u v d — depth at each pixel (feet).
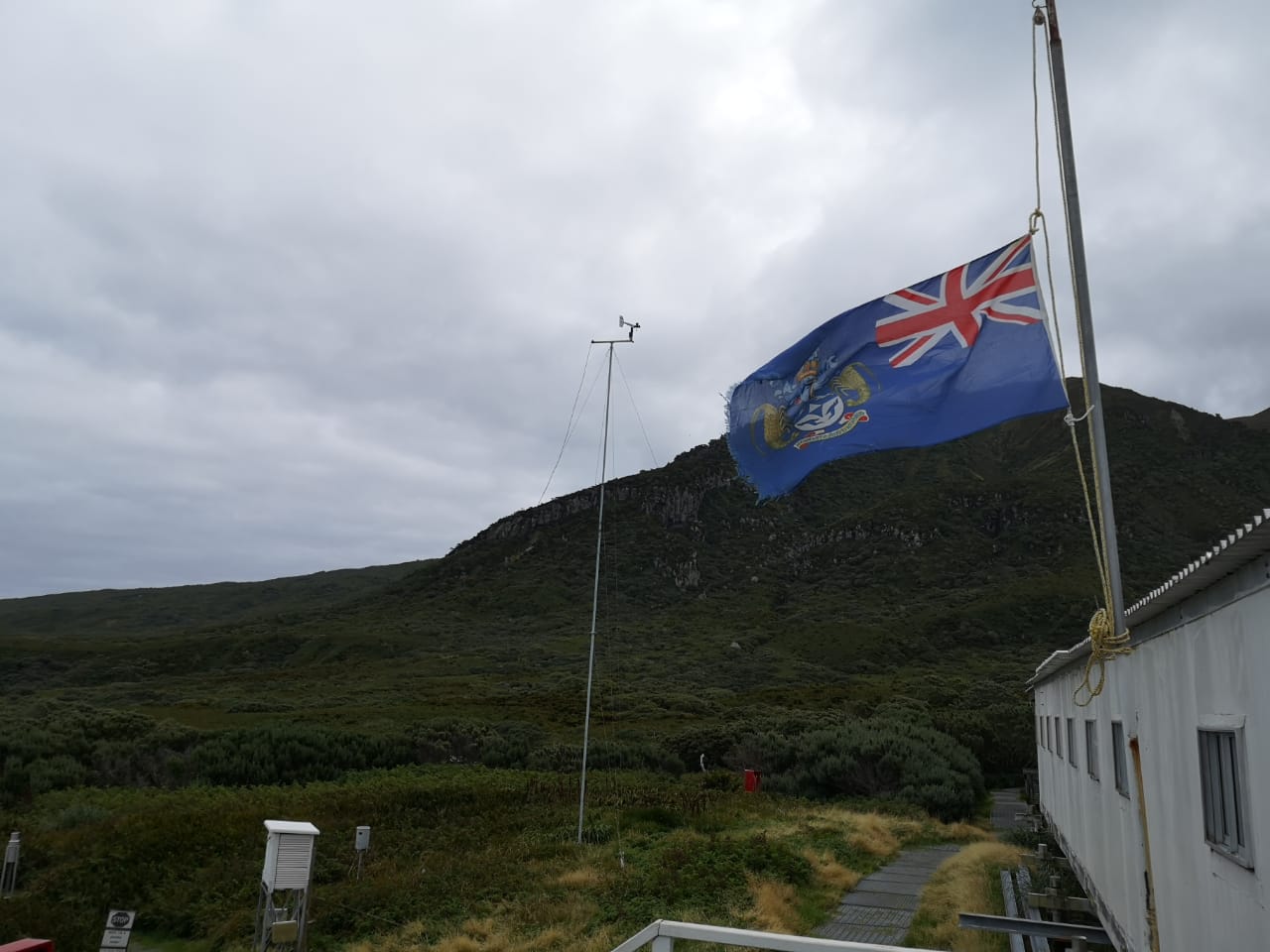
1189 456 393.29
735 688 194.70
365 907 41.01
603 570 368.48
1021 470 440.86
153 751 94.12
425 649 271.28
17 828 60.23
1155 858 23.06
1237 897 16.08
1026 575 290.56
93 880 45.39
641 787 83.41
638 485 444.96
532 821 63.98
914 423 24.09
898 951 10.87
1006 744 122.11
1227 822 17.03
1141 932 25.03
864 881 47.14
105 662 255.29
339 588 599.98
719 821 62.90
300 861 33.30
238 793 78.18
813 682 202.18
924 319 24.64
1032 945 33.40
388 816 65.10
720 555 377.91
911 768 87.30
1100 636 19.03
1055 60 21.09
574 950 33.78
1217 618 17.22
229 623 442.91
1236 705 16.07
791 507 420.36
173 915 41.27
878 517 369.71
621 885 42.91
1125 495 349.82
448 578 396.78
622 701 156.04
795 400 26.58
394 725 122.72
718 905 38.75
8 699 169.37
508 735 119.96
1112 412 437.17
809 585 329.72
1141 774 24.62
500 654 252.62
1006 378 22.89
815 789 88.74
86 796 75.00
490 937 35.91
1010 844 61.36
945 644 240.73
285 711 139.44
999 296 23.45
